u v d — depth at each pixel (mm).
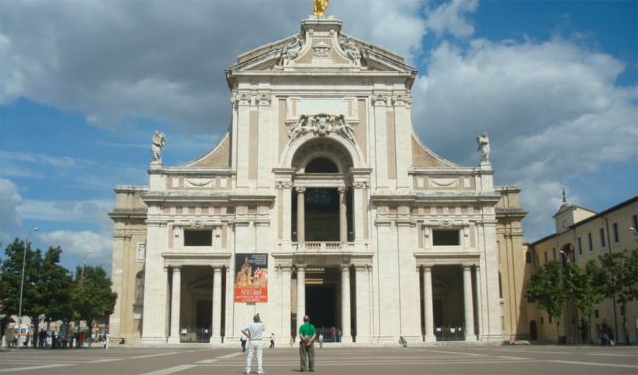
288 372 23312
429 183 62594
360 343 58656
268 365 28484
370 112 63719
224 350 50469
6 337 60875
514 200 70875
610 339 58438
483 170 62781
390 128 63375
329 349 52031
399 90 64000
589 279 59281
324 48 64625
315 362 30453
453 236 64188
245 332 22938
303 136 62875
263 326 22938
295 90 63688
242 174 61656
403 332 59094
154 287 59406
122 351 48375
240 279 59062
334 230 68188
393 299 59750
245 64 63562
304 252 59688
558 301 62531
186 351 48188
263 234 60219
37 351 48031
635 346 48469
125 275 67688
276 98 63594
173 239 60469
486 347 53438
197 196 60688
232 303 59312
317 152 64125
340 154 64062
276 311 59156
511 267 69688
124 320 66688
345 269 59844
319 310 66438
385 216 61094
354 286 61469
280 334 58625
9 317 67500
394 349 50938
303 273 59688
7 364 28266
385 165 62469
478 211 62125
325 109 63562
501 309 68625
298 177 62938
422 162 64188
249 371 22453
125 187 69688
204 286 64812
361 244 60781
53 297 60688
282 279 59688
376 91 63906
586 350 40844
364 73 63781
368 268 60250
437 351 44625
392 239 60812
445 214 61906
